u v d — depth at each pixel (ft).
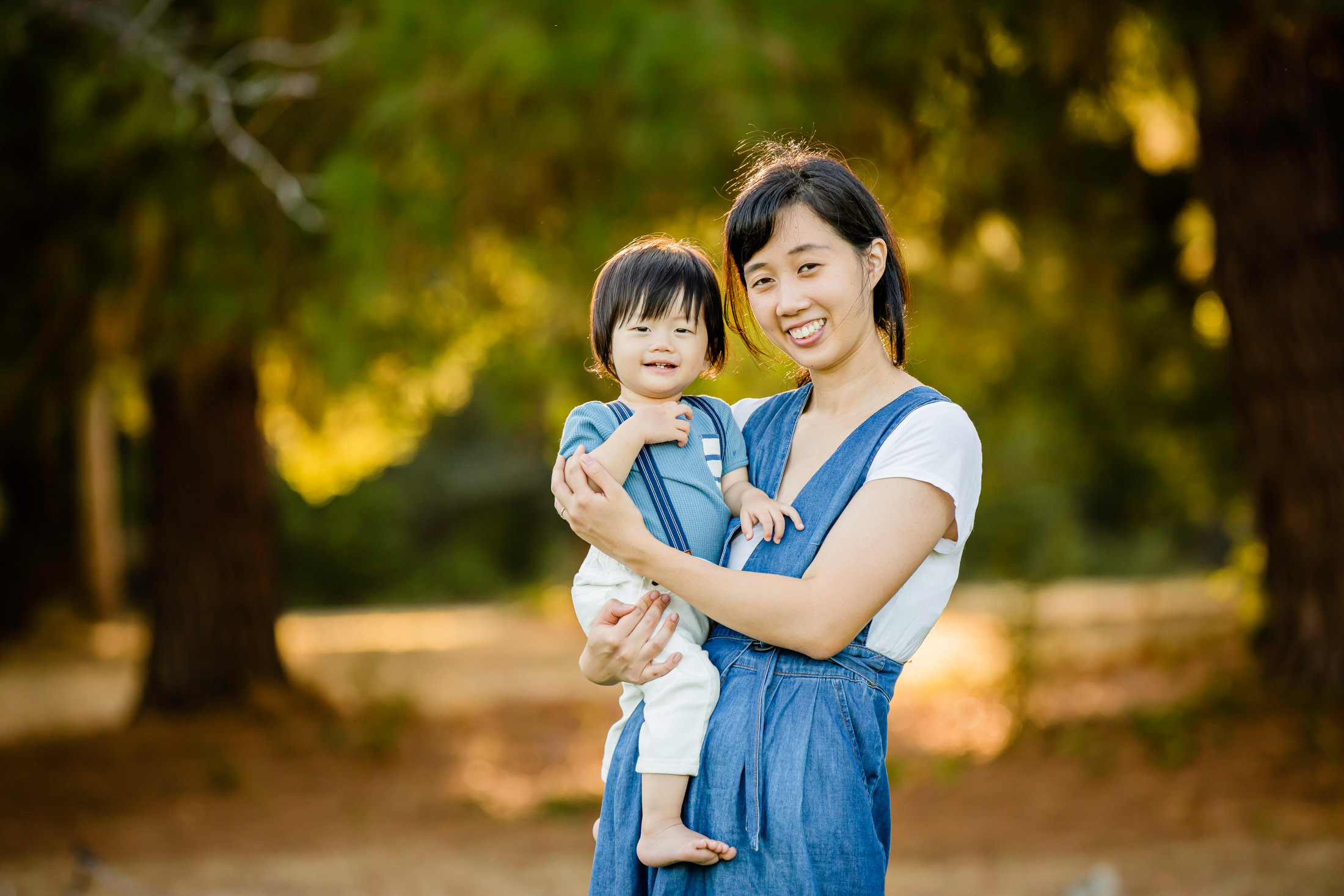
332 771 33.58
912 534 7.58
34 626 71.61
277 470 93.81
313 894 22.66
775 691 7.80
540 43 20.97
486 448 124.57
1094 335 38.68
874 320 8.41
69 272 29.07
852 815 7.45
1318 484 29.01
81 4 26.43
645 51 20.67
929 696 41.83
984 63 25.67
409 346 34.42
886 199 27.37
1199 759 27.04
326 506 115.75
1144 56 28.40
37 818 28.43
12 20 26.50
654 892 7.82
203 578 38.32
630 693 8.41
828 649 7.55
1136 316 37.24
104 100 27.09
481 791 32.14
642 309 8.52
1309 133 28.53
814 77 22.66
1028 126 27.32
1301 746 26.27
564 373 36.68
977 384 47.83
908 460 7.70
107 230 28.71
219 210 28.12
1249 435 30.22
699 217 22.75
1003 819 25.36
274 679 38.93
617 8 21.42
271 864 25.00
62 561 78.28
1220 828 22.84
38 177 28.91
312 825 28.55
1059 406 49.60
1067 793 26.61
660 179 21.83
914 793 28.02
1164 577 108.99
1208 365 40.68
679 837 7.71
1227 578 43.47
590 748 38.09
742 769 7.70
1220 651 42.65
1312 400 28.81
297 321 30.73
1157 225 33.65
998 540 38.60
